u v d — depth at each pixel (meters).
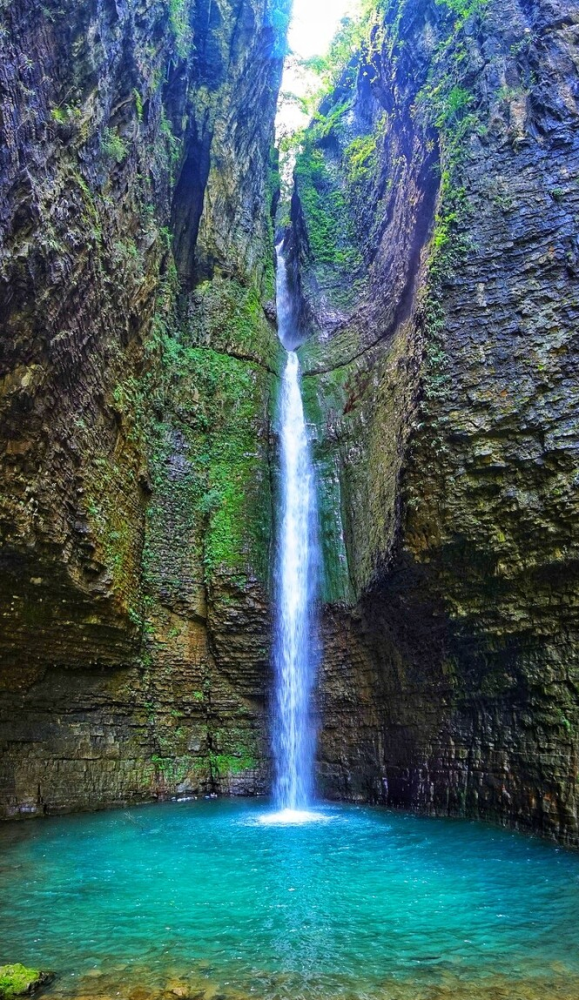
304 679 14.46
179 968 4.52
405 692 11.90
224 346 17.00
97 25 9.81
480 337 9.82
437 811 10.78
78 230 9.34
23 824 10.16
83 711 12.05
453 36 12.13
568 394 8.91
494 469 9.31
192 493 15.05
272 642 14.67
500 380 9.50
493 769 9.72
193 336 16.83
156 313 14.88
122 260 11.62
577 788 8.16
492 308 9.85
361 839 8.98
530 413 9.12
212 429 15.94
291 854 8.10
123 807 12.16
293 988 4.19
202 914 5.71
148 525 14.09
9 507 8.59
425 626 10.96
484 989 4.19
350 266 18.56
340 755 13.44
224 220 18.52
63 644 11.14
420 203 12.71
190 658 14.25
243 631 14.47
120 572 12.06
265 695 14.59
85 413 10.55
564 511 8.61
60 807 11.25
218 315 17.27
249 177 20.02
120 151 11.45
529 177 10.18
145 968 4.52
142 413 13.60
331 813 11.41
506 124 10.67
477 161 10.68
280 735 14.34
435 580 10.25
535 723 9.02
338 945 4.93
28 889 6.53
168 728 13.72
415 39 13.60
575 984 4.26
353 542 14.43
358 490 14.79
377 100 18.53
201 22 18.91
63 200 8.92
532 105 10.59
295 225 21.67
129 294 12.20
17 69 7.69
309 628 14.59
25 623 10.17
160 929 5.32
